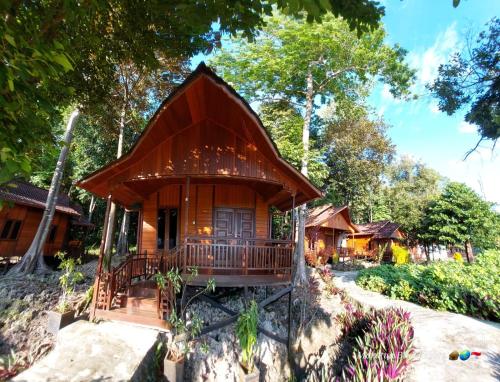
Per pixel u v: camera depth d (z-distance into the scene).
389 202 42.59
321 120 30.47
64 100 7.18
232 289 11.29
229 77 18.20
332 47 15.68
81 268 15.19
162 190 11.91
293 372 9.04
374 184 36.19
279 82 17.92
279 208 13.92
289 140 19.17
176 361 6.34
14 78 2.71
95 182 9.32
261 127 8.03
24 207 15.91
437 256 34.09
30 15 3.98
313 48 15.95
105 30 7.41
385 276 13.26
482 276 9.89
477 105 8.97
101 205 29.16
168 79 16.44
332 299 12.77
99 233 28.80
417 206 30.77
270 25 16.73
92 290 8.98
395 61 15.48
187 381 6.94
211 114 8.74
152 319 7.43
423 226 27.86
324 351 9.64
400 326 6.46
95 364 5.68
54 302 9.91
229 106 7.97
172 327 7.33
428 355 5.96
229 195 11.40
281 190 10.30
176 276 7.33
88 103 9.73
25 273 12.76
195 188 11.38
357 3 4.67
